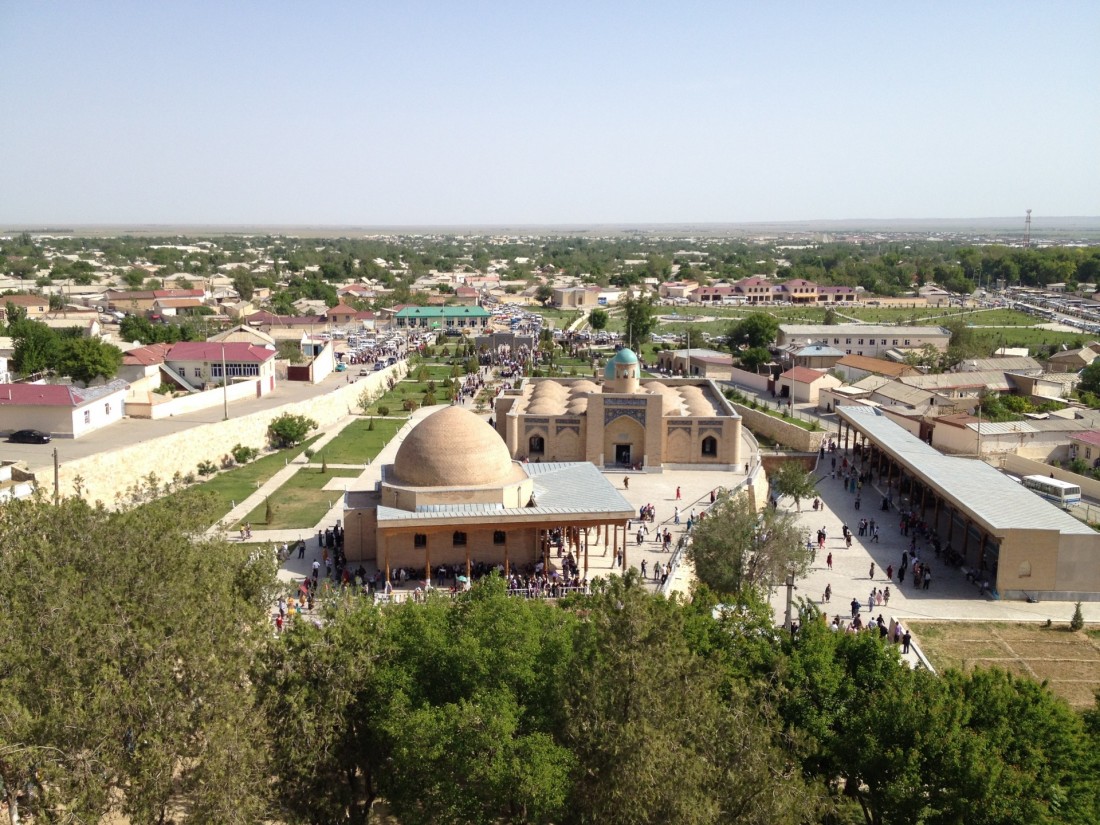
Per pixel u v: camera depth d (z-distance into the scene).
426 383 124.75
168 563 31.27
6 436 71.62
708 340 161.25
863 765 27.81
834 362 125.81
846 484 77.94
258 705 26.11
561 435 77.19
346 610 31.89
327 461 81.12
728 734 23.25
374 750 28.92
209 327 150.62
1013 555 53.31
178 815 26.05
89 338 102.06
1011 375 111.25
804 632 34.19
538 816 24.44
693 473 75.62
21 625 25.30
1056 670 44.41
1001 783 25.02
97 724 22.67
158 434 74.81
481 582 34.59
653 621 25.08
